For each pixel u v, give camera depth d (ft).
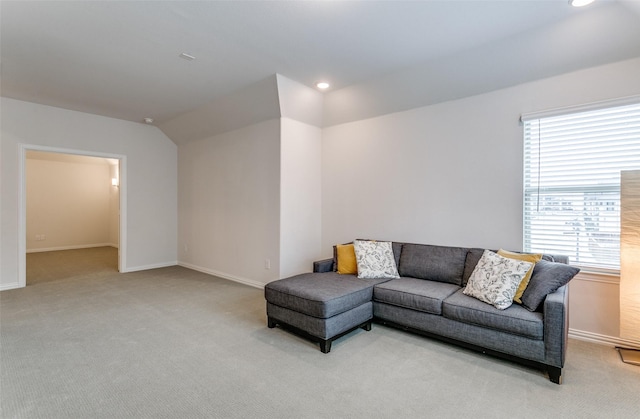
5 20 8.22
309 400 6.28
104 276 16.76
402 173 12.51
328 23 8.29
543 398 6.37
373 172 13.37
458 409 6.03
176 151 19.95
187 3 7.53
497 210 10.35
